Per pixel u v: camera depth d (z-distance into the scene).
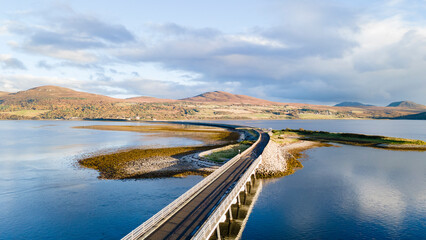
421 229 26.53
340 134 117.38
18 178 43.78
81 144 87.81
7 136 117.88
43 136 117.88
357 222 28.05
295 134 126.12
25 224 27.09
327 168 53.81
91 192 36.59
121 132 141.75
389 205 33.00
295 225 27.27
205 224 20.69
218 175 38.31
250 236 24.95
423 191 38.75
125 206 31.70
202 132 144.50
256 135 114.31
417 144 90.81
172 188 38.47
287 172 49.22
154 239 19.69
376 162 60.91
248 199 34.84
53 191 37.03
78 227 26.44
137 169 49.50
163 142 93.31
